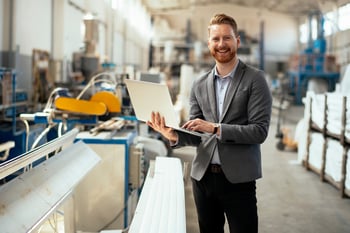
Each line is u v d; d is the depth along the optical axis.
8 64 4.35
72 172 1.52
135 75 3.78
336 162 3.61
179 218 1.32
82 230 2.38
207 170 1.48
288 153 5.47
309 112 4.41
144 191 1.59
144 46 13.76
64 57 5.64
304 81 11.86
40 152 1.38
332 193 3.58
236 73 1.43
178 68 11.64
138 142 2.80
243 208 1.45
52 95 2.47
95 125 2.60
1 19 4.25
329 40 12.39
